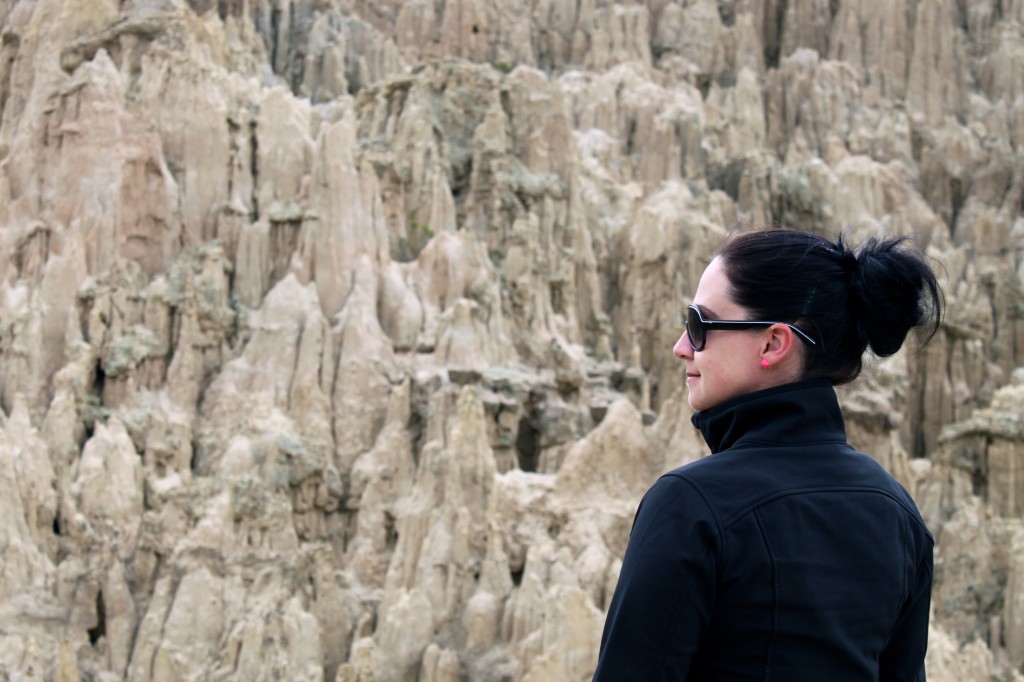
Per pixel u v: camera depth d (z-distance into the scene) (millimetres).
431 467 21203
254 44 32844
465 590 19797
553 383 25375
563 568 19391
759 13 44438
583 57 39875
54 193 24859
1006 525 22750
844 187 36062
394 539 21906
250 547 19859
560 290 28828
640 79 37594
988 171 40219
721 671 3650
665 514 3689
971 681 18344
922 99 43281
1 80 28891
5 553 18906
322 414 23297
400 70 36312
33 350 22719
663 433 22266
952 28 45312
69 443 21281
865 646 3721
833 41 43969
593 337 29500
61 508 20297
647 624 3584
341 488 22641
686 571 3596
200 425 23062
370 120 30203
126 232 24656
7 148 27562
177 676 18156
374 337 24406
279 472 21531
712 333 4051
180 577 19203
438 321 25484
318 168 25688
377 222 26344
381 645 18797
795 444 3887
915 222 37375
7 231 24609
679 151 34875
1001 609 21734
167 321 23828
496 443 23547
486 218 28516
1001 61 45469
